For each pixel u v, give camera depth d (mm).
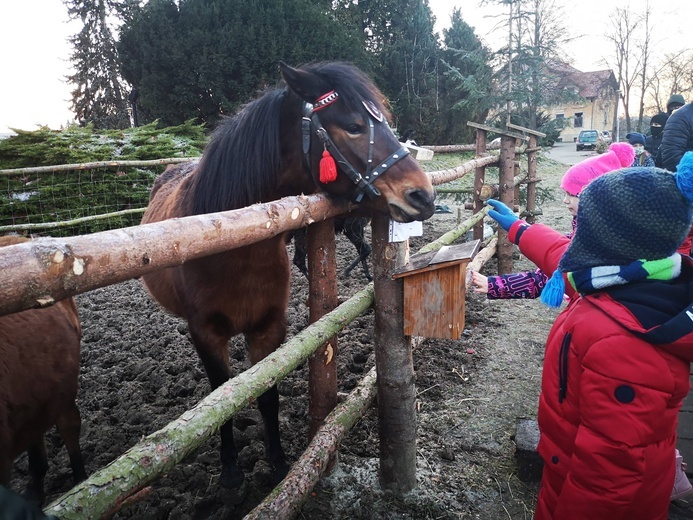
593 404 1331
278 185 2207
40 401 1909
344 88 1955
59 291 869
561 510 1438
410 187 1885
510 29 10742
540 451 1617
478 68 11195
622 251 1320
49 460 2641
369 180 1915
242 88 14336
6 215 8328
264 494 2348
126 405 3080
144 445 1117
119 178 8961
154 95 14781
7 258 801
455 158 15461
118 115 21266
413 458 2287
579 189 2279
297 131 2100
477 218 4477
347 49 15789
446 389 3203
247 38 14188
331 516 2201
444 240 3289
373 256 2102
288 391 3207
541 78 11047
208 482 2410
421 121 18328
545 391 1575
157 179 3854
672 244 1298
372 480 2391
